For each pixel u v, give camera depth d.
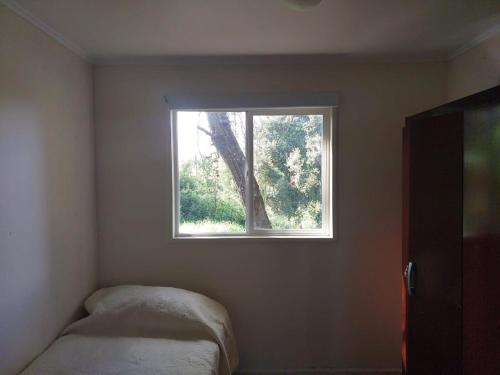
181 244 2.46
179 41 2.07
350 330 2.47
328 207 2.50
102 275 2.48
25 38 1.69
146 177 2.45
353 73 2.40
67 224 2.07
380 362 2.47
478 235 1.39
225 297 2.47
